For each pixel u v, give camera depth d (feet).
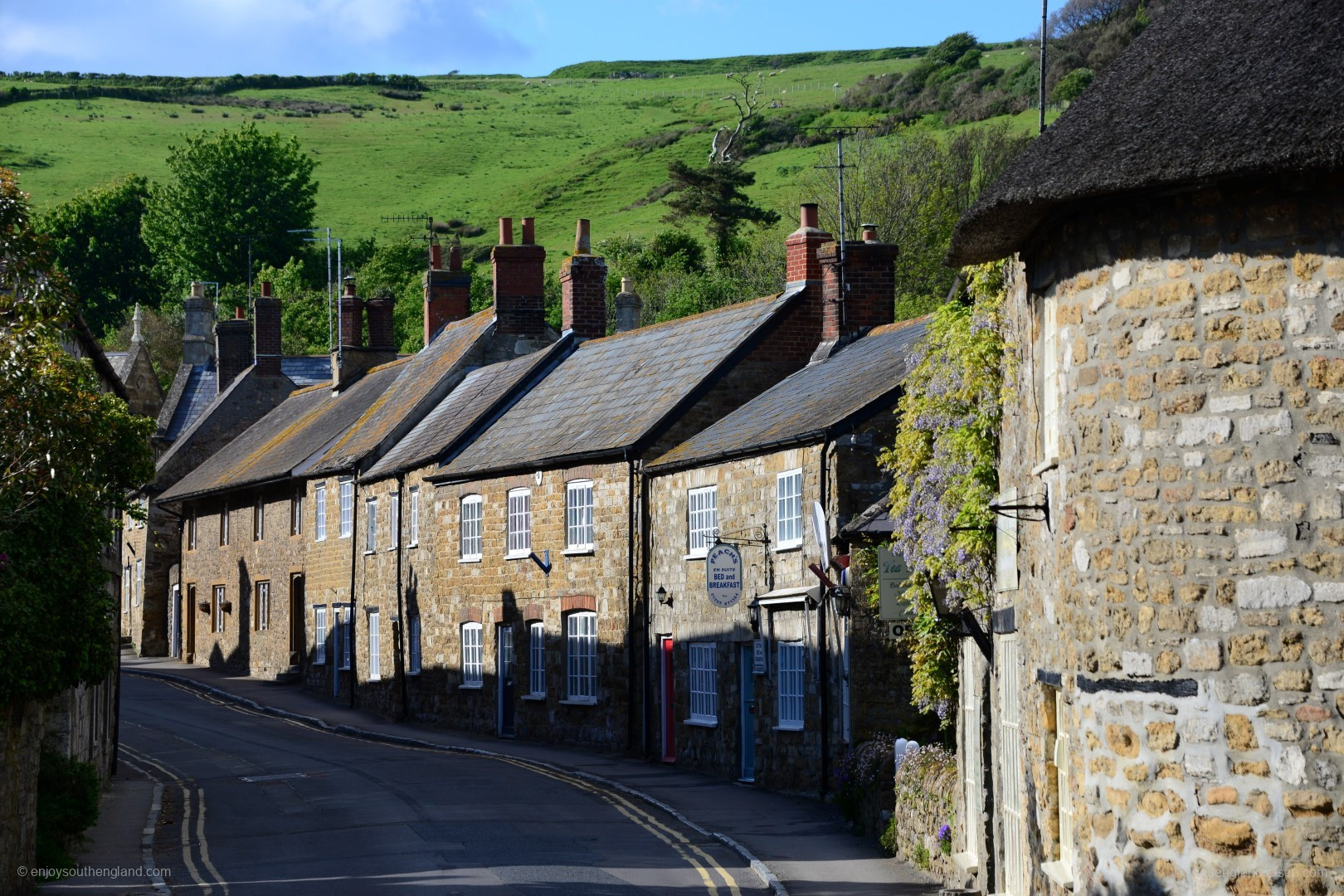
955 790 82.79
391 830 102.83
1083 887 58.23
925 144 307.37
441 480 178.81
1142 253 56.03
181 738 169.99
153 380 307.99
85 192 500.33
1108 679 56.75
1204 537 53.98
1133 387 56.03
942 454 84.17
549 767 140.77
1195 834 53.57
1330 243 52.54
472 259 463.83
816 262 159.53
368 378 246.68
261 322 287.89
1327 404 52.26
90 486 85.92
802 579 123.95
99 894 82.84
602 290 193.67
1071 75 270.67
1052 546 62.75
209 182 463.01
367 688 198.90
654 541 147.95
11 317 79.15
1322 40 52.85
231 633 248.52
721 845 98.07
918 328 135.85
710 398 152.66
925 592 90.07
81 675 88.07
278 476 226.79
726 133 514.27
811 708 121.29
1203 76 55.52
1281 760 52.03
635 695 148.46
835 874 85.71
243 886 84.69
